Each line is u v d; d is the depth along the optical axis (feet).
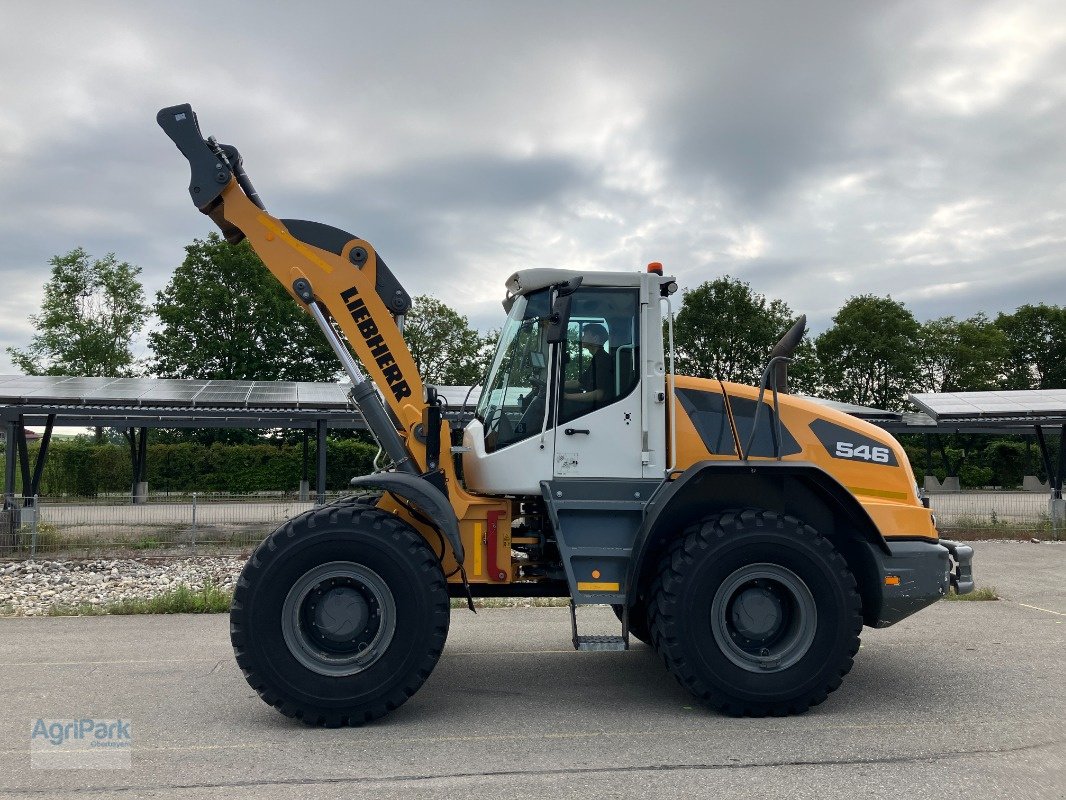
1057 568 38.42
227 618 26.61
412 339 150.92
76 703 16.34
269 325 141.69
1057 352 193.26
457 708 16.10
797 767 12.66
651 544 16.80
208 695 16.97
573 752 13.38
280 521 51.93
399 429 17.04
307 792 11.63
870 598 17.06
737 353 119.34
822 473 16.16
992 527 55.06
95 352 140.36
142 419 57.93
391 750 13.48
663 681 18.26
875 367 161.79
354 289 17.16
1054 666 19.44
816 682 15.39
